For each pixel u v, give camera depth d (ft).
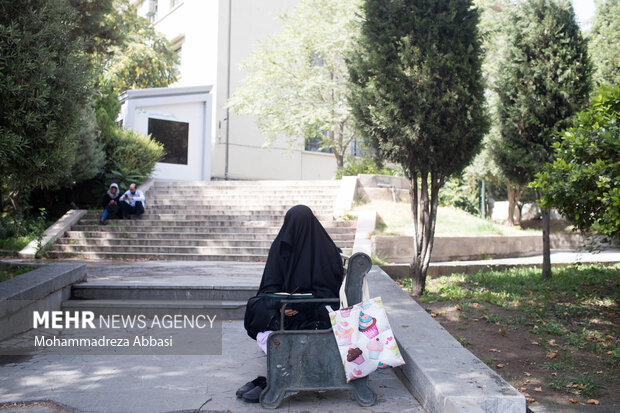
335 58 59.57
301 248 12.66
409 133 21.49
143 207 46.26
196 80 71.97
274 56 58.08
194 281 23.91
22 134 18.63
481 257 39.11
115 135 53.47
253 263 34.86
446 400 10.27
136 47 67.82
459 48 21.80
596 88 27.50
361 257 11.92
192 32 73.51
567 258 39.45
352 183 45.55
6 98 17.89
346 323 11.59
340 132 62.75
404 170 23.90
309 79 56.49
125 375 13.62
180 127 62.75
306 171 76.48
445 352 13.10
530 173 28.19
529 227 60.70
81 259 37.37
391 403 11.98
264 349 12.69
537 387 14.64
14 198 43.55
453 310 21.65
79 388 12.60
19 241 40.04
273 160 72.64
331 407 11.69
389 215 41.04
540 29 26.45
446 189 60.49
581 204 19.71
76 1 28.96
